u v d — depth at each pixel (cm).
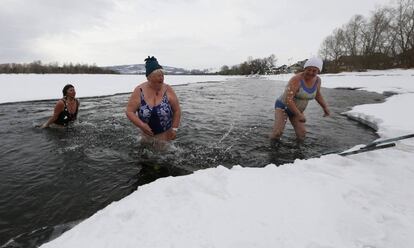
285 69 5109
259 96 1338
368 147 394
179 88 1827
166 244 181
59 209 302
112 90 1452
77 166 413
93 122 689
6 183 359
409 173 307
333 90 1675
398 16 4397
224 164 425
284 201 233
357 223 203
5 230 265
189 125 664
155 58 459
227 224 201
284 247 177
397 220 208
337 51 5338
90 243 189
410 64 4106
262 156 458
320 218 210
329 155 362
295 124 550
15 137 559
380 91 1480
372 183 280
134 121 435
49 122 634
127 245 183
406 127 568
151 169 405
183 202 233
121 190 344
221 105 1013
